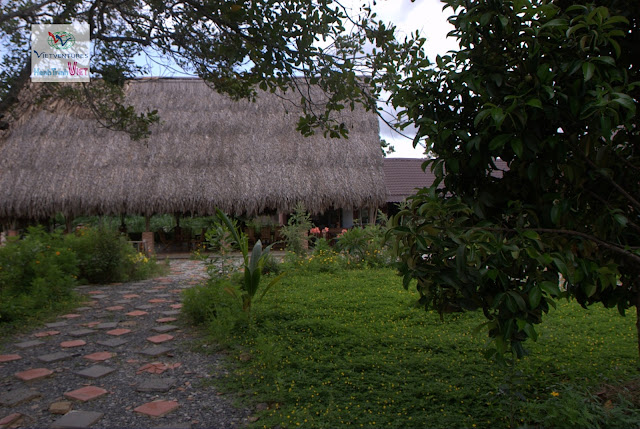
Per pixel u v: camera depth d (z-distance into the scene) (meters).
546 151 1.95
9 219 12.70
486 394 2.84
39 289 5.92
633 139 2.34
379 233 9.74
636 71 2.27
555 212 1.98
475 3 1.96
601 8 1.72
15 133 13.67
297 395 3.01
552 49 1.89
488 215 2.18
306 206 12.71
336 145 13.89
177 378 3.47
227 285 5.50
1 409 2.93
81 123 13.91
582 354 3.70
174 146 13.52
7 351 4.16
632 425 2.36
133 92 14.94
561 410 2.40
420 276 2.04
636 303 2.41
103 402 3.05
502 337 2.05
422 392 3.01
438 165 2.14
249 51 4.25
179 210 12.53
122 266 8.50
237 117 14.52
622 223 1.95
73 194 12.20
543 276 1.93
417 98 2.25
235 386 3.25
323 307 5.54
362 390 3.12
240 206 12.51
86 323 5.19
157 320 5.26
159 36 4.87
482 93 1.93
